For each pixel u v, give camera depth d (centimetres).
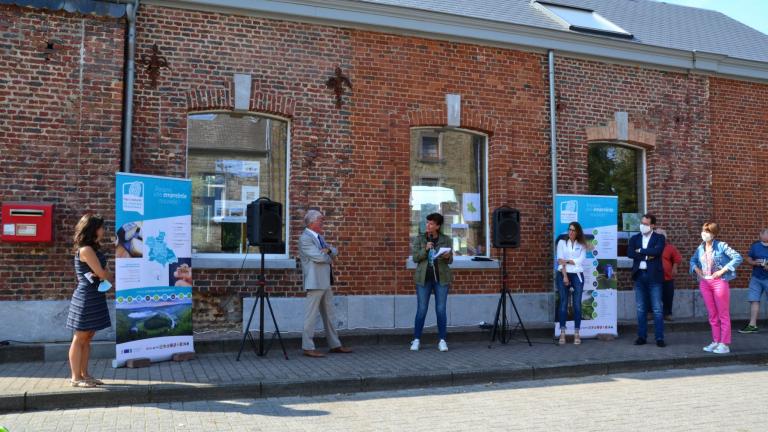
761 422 567
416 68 1057
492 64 1106
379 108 1030
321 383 688
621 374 807
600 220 1029
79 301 647
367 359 818
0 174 823
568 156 1144
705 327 1139
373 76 1030
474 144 1121
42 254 834
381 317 1005
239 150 986
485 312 1067
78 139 853
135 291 760
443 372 737
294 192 978
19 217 810
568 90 1154
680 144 1234
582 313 1002
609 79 1186
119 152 870
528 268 1102
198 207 962
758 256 1113
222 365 768
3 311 816
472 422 566
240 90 955
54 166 843
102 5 863
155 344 776
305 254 845
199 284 926
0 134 825
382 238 1017
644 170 1231
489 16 1144
